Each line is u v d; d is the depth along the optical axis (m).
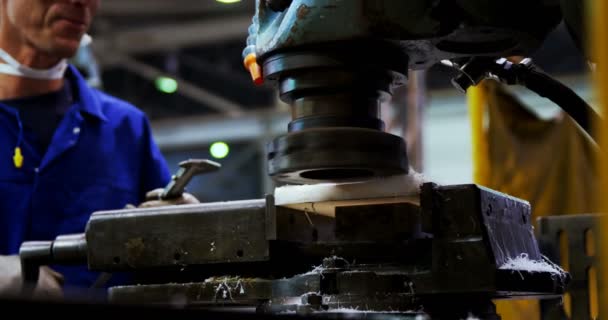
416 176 1.36
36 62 2.28
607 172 0.86
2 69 2.28
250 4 7.93
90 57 3.28
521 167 3.28
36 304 0.75
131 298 1.40
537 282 1.39
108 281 1.86
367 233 1.38
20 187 2.22
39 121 2.30
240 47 8.35
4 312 0.74
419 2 1.29
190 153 9.04
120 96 8.59
